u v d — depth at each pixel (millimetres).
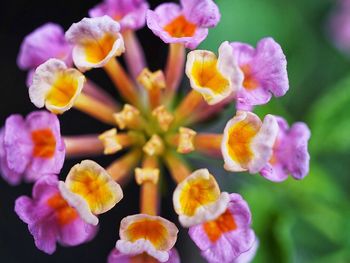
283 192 98
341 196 100
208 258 68
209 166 95
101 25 68
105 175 65
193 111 77
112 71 77
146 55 110
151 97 78
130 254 65
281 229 96
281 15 113
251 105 70
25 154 73
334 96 99
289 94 119
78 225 71
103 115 78
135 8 78
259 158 65
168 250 65
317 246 111
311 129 99
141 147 79
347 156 118
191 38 68
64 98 68
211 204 65
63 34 83
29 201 70
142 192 74
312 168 98
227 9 110
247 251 72
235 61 65
